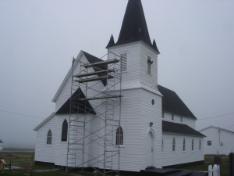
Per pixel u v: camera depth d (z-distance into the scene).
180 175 25.52
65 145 29.53
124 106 28.16
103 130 28.97
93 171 28.30
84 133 29.22
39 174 24.70
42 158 32.69
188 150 40.81
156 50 31.77
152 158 28.45
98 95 30.03
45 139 32.91
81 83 31.47
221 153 75.31
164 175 25.23
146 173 25.88
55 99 34.06
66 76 33.38
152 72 30.89
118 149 27.69
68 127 29.36
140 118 27.00
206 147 77.31
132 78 28.67
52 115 32.72
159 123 30.16
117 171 26.80
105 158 28.20
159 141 29.83
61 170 28.22
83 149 28.89
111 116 28.77
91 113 29.58
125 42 29.66
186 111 48.50
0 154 47.91
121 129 28.02
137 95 27.55
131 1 31.69
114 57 30.45
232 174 16.88
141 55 28.97
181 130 39.31
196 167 38.62
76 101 30.06
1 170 25.61
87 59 31.77
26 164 32.84
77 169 28.42
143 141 26.75
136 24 30.16
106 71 27.86
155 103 29.81
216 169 20.25
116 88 29.19
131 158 26.88
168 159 34.16
